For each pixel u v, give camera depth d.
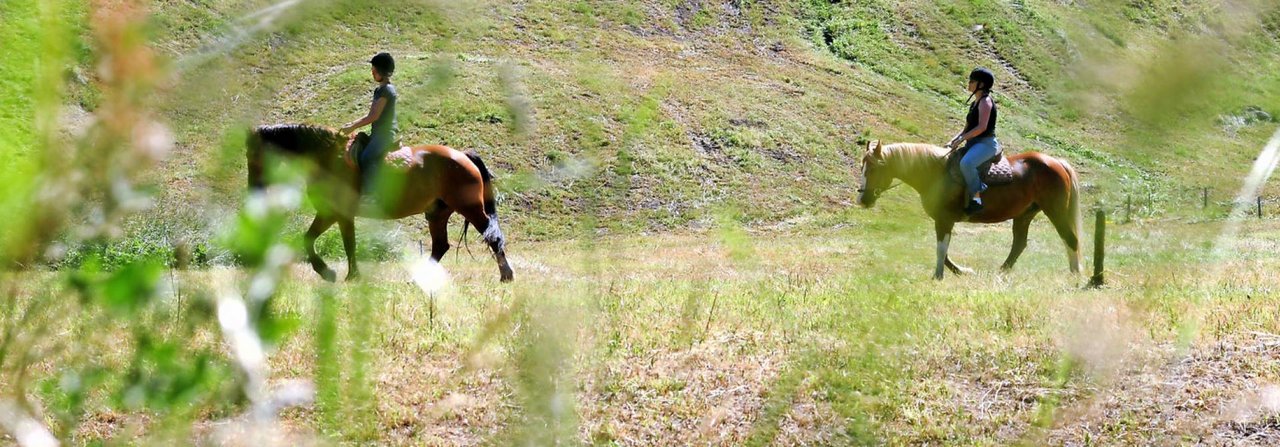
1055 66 48.56
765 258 17.94
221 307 1.54
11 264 1.48
